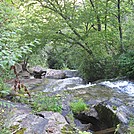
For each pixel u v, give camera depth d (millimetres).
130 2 10188
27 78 11633
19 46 2781
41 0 10188
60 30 10203
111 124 4949
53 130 3949
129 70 8906
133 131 4305
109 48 10227
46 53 15062
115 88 7566
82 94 6719
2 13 3156
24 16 9688
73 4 10281
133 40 10055
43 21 10195
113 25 10305
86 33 10219
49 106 5160
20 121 4113
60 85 9633
